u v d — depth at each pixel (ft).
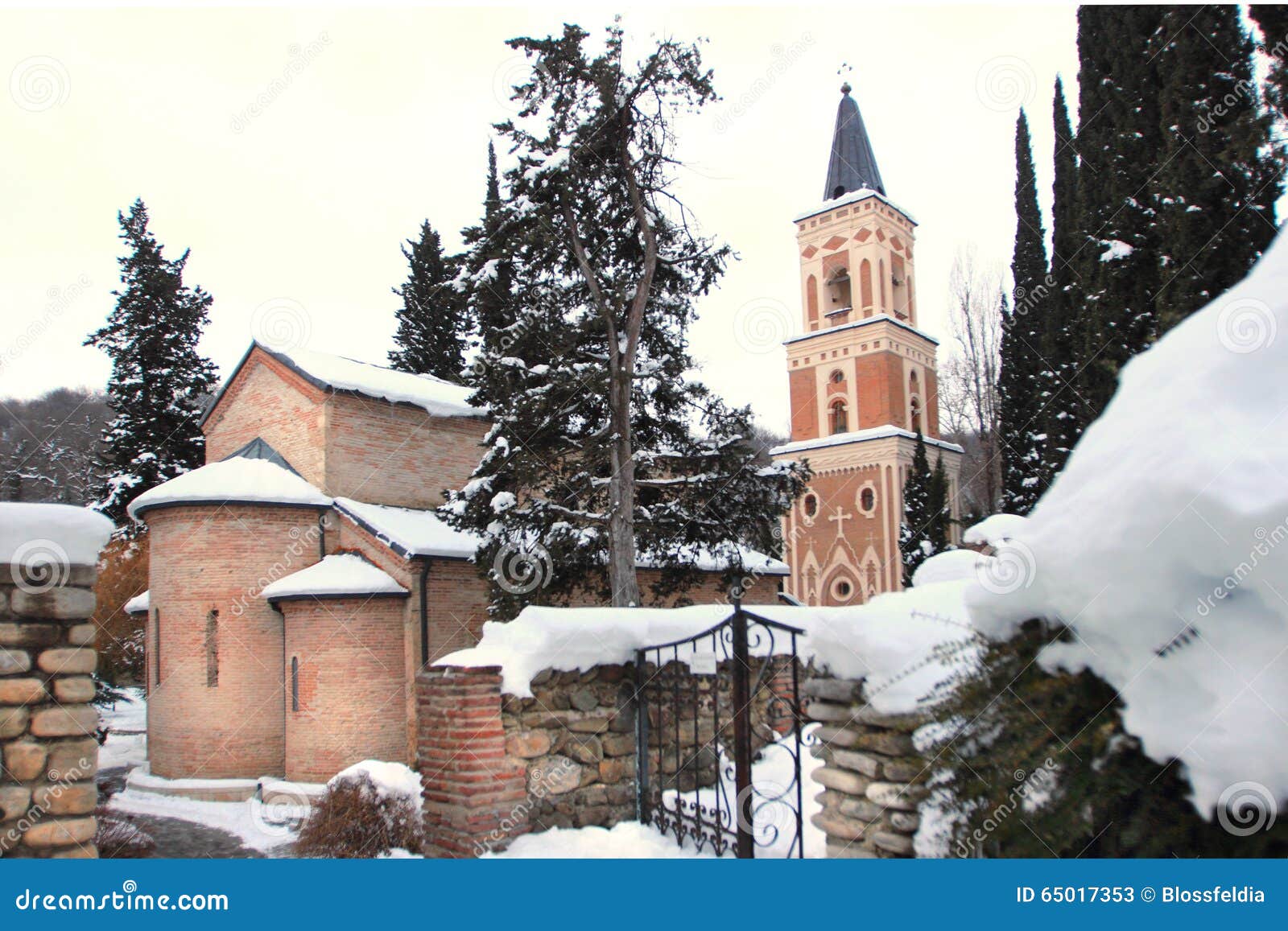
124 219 103.71
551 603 53.21
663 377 51.96
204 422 76.69
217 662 56.90
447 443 74.33
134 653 81.05
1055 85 59.98
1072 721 11.07
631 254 53.88
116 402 100.99
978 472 100.68
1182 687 9.46
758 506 52.90
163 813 49.34
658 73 48.34
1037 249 75.41
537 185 47.52
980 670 12.80
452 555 58.23
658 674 21.68
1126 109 35.88
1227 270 26.32
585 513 51.24
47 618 16.02
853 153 129.29
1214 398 9.75
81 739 16.08
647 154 50.98
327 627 54.70
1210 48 27.50
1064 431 52.65
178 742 55.67
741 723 17.47
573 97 48.67
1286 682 8.57
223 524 57.93
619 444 48.91
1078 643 11.05
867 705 15.11
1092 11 41.01
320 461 65.26
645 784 22.56
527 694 21.54
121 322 102.17
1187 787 9.66
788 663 26.66
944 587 16.85
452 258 50.26
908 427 121.19
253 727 56.18
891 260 124.98
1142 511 9.65
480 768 20.51
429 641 57.47
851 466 118.11
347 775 33.40
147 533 91.09
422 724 22.18
